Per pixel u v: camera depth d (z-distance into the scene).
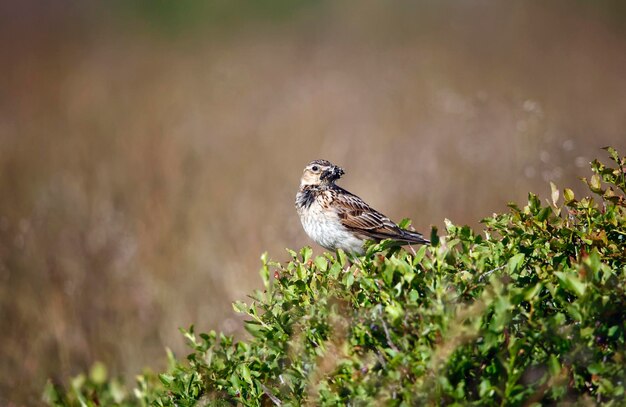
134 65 30.45
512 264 4.92
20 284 12.26
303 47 30.09
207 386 5.80
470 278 4.85
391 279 4.88
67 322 11.35
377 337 4.77
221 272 12.23
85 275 12.45
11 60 31.69
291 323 5.33
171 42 34.84
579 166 13.01
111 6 40.88
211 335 6.33
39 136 20.94
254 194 15.18
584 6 31.64
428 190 14.00
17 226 14.38
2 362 10.64
